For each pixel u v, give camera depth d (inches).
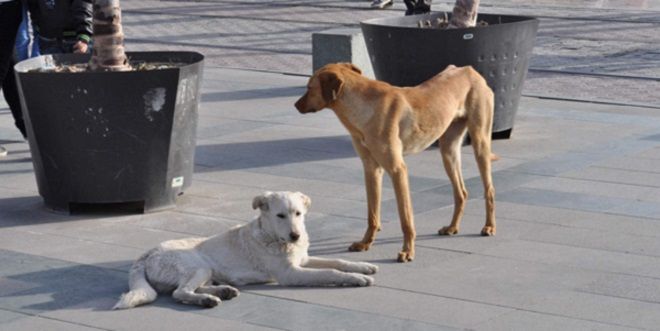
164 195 397.1
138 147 386.3
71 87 378.3
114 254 348.2
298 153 486.3
